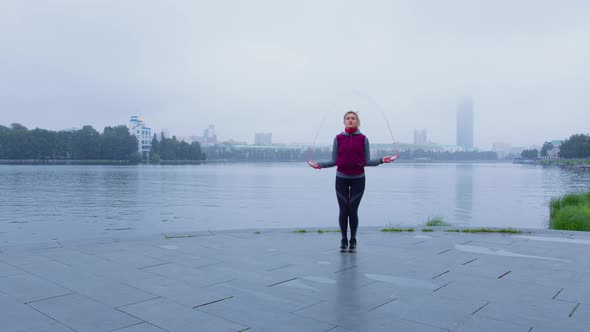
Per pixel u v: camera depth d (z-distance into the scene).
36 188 55.66
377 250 6.52
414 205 37.62
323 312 3.68
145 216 29.69
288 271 5.15
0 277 4.68
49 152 162.38
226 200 42.38
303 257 5.96
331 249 6.57
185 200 42.28
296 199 43.91
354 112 6.03
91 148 171.00
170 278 4.76
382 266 5.45
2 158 158.12
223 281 4.67
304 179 90.75
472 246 6.89
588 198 24.25
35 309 3.67
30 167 134.62
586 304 3.94
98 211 32.62
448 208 35.03
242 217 29.22
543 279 4.84
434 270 5.24
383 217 29.20
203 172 120.75
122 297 4.04
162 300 3.97
